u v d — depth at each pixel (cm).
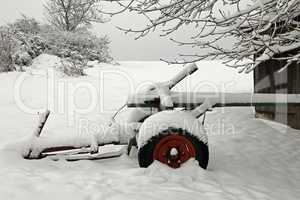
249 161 518
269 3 400
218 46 413
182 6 414
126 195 346
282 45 445
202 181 395
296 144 619
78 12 2439
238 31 409
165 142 417
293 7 404
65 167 441
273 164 511
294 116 739
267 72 844
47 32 2120
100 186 370
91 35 2330
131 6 417
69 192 349
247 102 482
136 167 447
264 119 830
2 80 1285
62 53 1948
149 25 421
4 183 364
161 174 404
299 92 712
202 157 420
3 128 666
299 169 492
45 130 670
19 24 2028
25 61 1631
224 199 349
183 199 343
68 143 462
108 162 481
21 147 459
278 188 404
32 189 354
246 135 674
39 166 432
